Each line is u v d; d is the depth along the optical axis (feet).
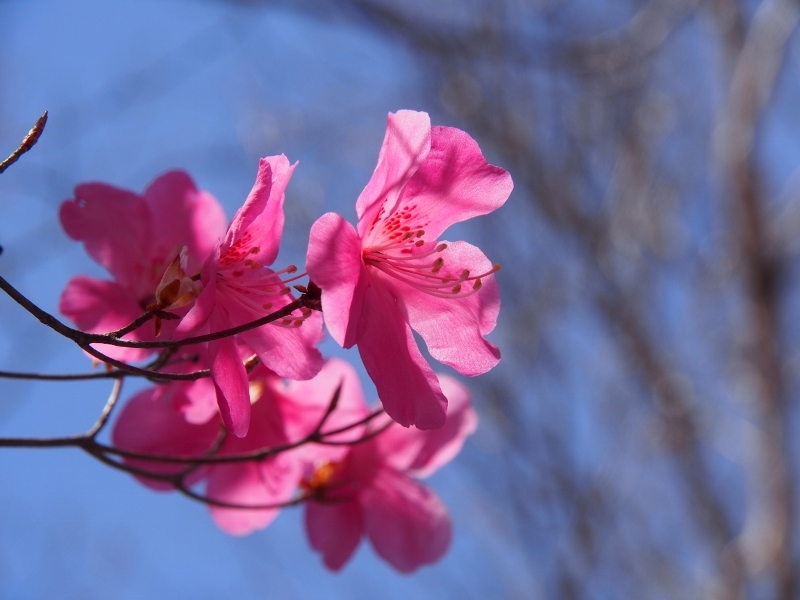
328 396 1.61
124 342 1.36
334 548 1.67
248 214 1.38
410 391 1.42
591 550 3.13
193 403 1.52
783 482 3.20
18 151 1.37
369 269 1.46
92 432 1.46
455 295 1.46
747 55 3.22
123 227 1.57
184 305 1.39
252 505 1.57
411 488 1.67
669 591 3.22
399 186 1.44
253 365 1.44
